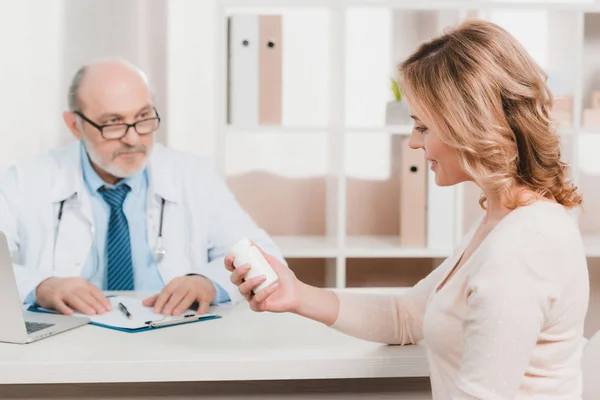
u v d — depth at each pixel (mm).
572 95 2869
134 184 2143
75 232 2094
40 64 3057
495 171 1052
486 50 1047
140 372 1232
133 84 2037
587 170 3195
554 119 1087
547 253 993
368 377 1338
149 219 2152
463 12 3008
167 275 2135
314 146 3195
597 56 3117
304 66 3139
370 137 3186
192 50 3104
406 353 1293
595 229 3209
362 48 3133
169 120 3113
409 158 2881
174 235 2166
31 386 1396
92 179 2119
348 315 1330
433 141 1109
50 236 2086
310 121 3156
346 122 3152
